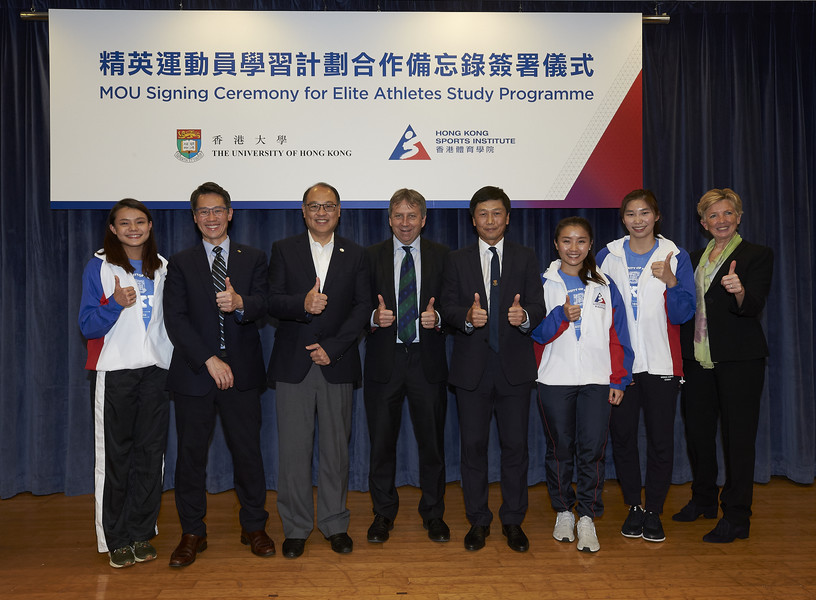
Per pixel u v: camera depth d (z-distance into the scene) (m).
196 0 3.49
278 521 2.99
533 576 2.34
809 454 3.58
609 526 2.88
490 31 3.49
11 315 3.46
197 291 2.46
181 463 2.49
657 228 2.87
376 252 2.74
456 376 2.58
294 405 2.53
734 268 2.58
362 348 3.55
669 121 3.65
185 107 3.41
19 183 3.49
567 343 2.62
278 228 3.58
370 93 3.46
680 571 2.38
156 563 2.48
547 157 3.51
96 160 3.38
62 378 3.50
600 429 2.62
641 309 2.72
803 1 3.67
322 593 2.21
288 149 3.44
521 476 2.62
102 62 3.39
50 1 3.47
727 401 2.71
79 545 2.69
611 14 3.52
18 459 3.47
